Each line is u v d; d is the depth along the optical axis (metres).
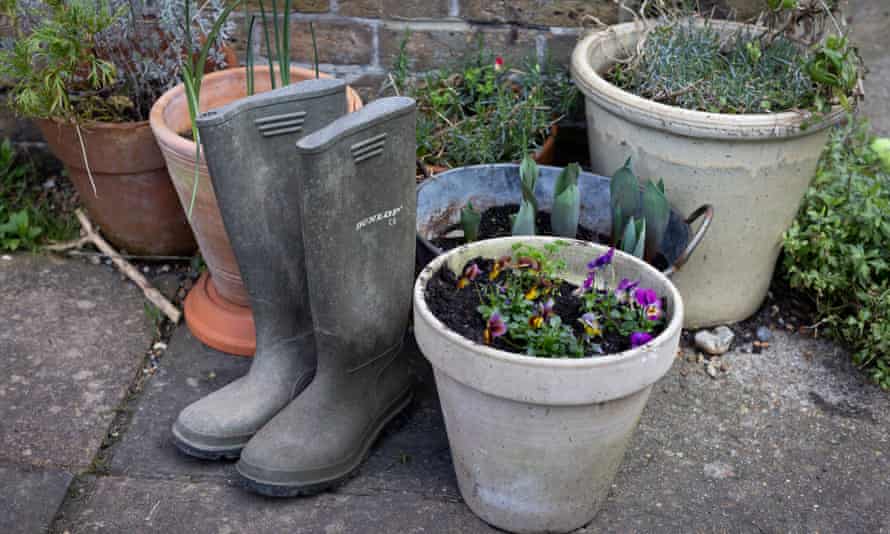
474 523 1.61
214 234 1.86
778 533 1.61
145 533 1.59
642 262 1.56
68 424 1.81
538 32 2.32
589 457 1.47
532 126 2.16
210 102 2.02
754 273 2.01
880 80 2.37
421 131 2.15
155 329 2.07
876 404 1.89
